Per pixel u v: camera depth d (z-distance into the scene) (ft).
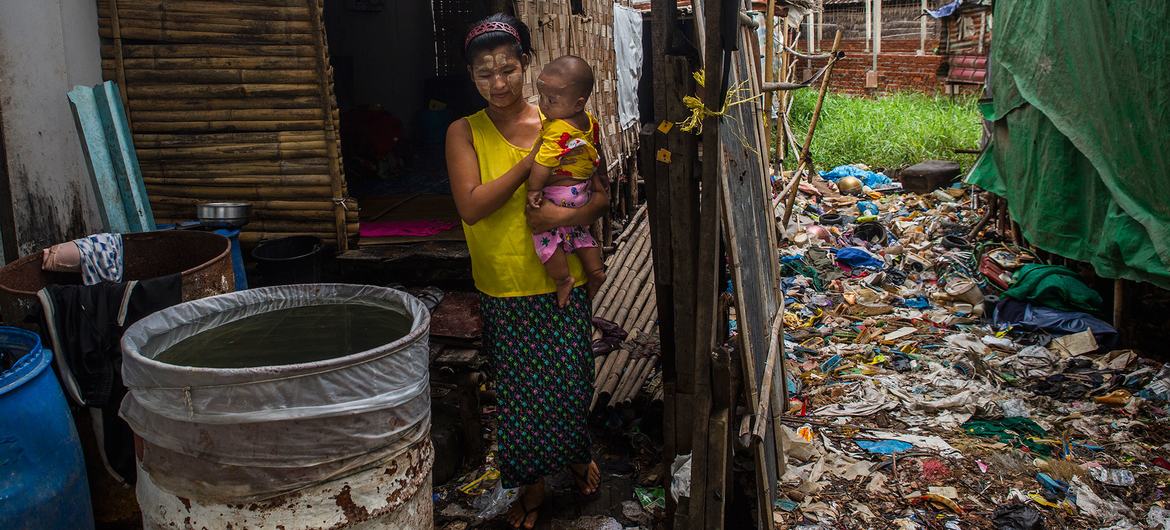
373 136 23.98
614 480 11.53
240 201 15.11
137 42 14.58
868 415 13.64
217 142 14.82
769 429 10.44
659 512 10.53
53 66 13.38
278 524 7.08
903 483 11.55
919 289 20.38
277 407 6.81
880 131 37.81
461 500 11.18
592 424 12.85
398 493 7.64
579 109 8.79
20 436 7.80
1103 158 16.21
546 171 8.79
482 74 8.84
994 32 21.01
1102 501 11.06
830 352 16.49
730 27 7.48
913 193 30.76
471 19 28.99
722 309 10.27
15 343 8.67
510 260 9.43
